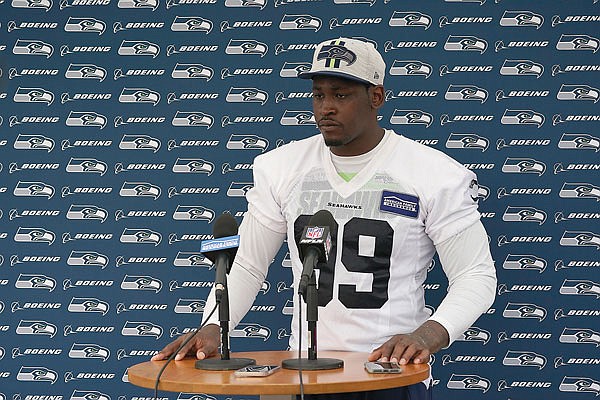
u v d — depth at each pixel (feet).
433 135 15.67
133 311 16.20
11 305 16.31
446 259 12.70
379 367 10.16
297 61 15.94
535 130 15.51
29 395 16.30
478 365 15.70
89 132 16.25
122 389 16.24
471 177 13.03
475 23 15.57
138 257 16.20
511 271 15.62
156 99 16.17
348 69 12.06
